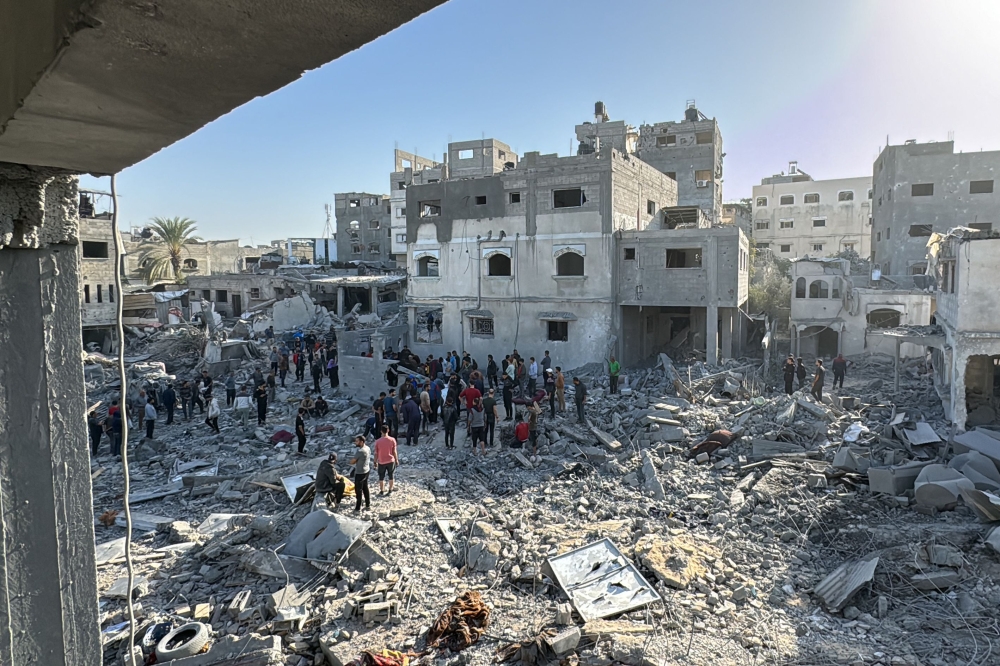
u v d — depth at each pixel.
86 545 2.91
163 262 54.62
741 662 8.38
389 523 13.11
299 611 9.81
